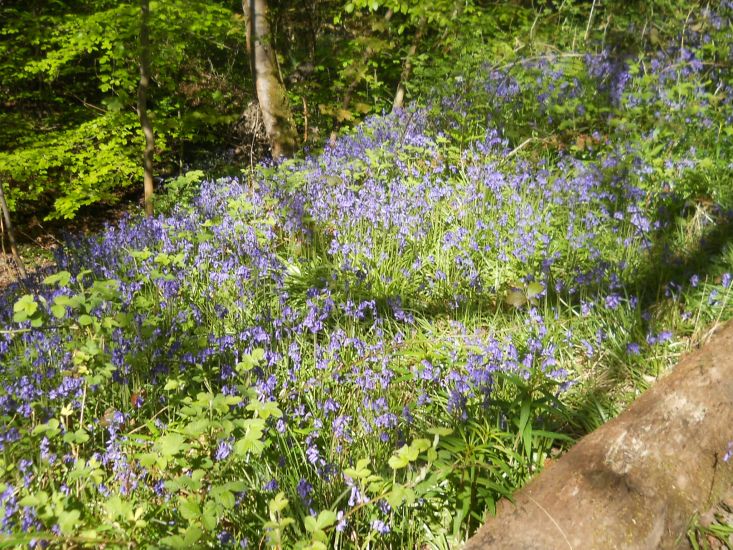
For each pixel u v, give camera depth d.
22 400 3.26
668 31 7.97
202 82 10.12
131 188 9.87
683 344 3.69
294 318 3.96
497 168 6.10
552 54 8.13
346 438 3.00
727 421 2.57
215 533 2.37
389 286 4.62
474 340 3.80
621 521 2.19
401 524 2.55
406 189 5.64
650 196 5.33
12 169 7.68
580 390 3.48
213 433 2.86
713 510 2.43
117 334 3.57
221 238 5.34
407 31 10.48
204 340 3.54
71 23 8.87
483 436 2.80
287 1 9.28
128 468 2.71
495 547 2.17
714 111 6.27
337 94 9.50
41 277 5.20
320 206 5.64
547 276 4.43
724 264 4.41
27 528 2.25
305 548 1.93
